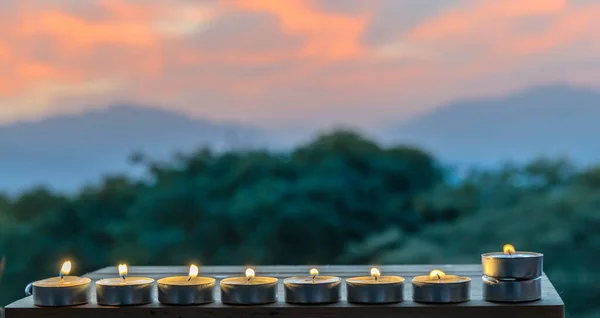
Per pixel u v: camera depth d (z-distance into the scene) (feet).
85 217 15.97
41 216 15.71
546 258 14.69
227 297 3.39
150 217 16.14
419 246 15.34
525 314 3.26
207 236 16.10
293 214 16.01
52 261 15.65
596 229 14.56
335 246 16.02
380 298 3.33
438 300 3.33
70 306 3.41
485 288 3.40
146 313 3.37
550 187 15.17
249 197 16.16
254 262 15.90
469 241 15.23
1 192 15.55
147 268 5.12
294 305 3.35
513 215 15.14
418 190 16.42
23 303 3.51
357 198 16.25
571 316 14.43
